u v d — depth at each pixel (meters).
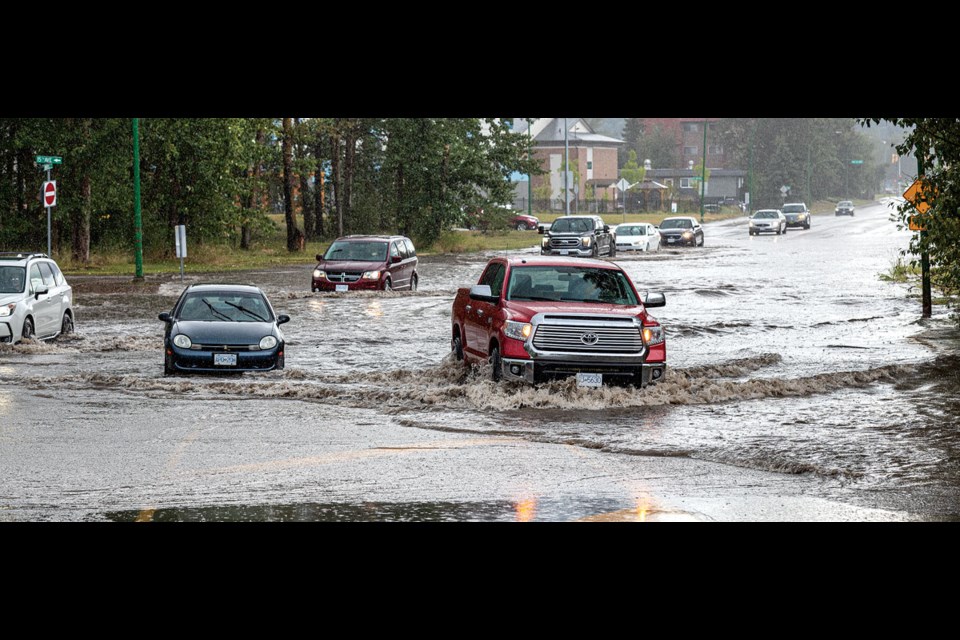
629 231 145.62
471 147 161.62
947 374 43.16
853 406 36.09
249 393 38.50
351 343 54.25
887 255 128.62
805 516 22.33
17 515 22.11
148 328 60.44
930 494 24.19
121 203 123.12
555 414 34.59
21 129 112.62
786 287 87.75
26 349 50.84
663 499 23.70
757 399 37.66
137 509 22.64
